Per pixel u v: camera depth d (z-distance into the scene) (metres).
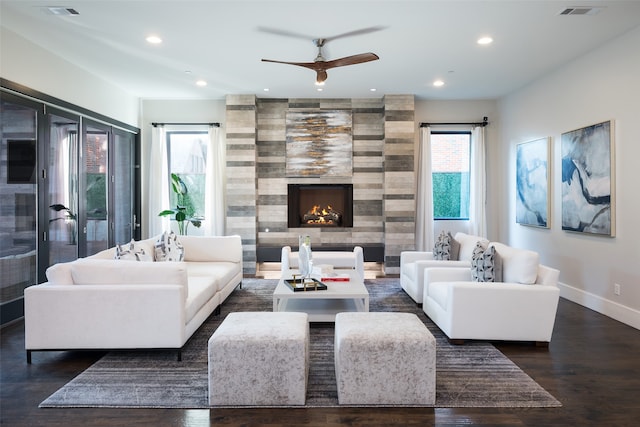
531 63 5.15
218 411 2.43
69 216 5.13
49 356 3.26
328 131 7.05
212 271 4.67
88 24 3.98
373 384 2.48
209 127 7.05
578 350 3.41
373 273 6.94
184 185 7.15
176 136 7.29
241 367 2.47
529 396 2.60
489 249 3.79
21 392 2.65
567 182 5.13
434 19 3.86
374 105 7.06
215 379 2.48
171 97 7.00
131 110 6.79
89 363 3.12
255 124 6.82
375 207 7.11
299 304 4.33
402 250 6.79
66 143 5.07
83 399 2.55
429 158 7.00
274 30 4.12
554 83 5.45
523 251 3.71
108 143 6.09
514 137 6.57
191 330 3.40
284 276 4.58
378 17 3.81
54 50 4.70
